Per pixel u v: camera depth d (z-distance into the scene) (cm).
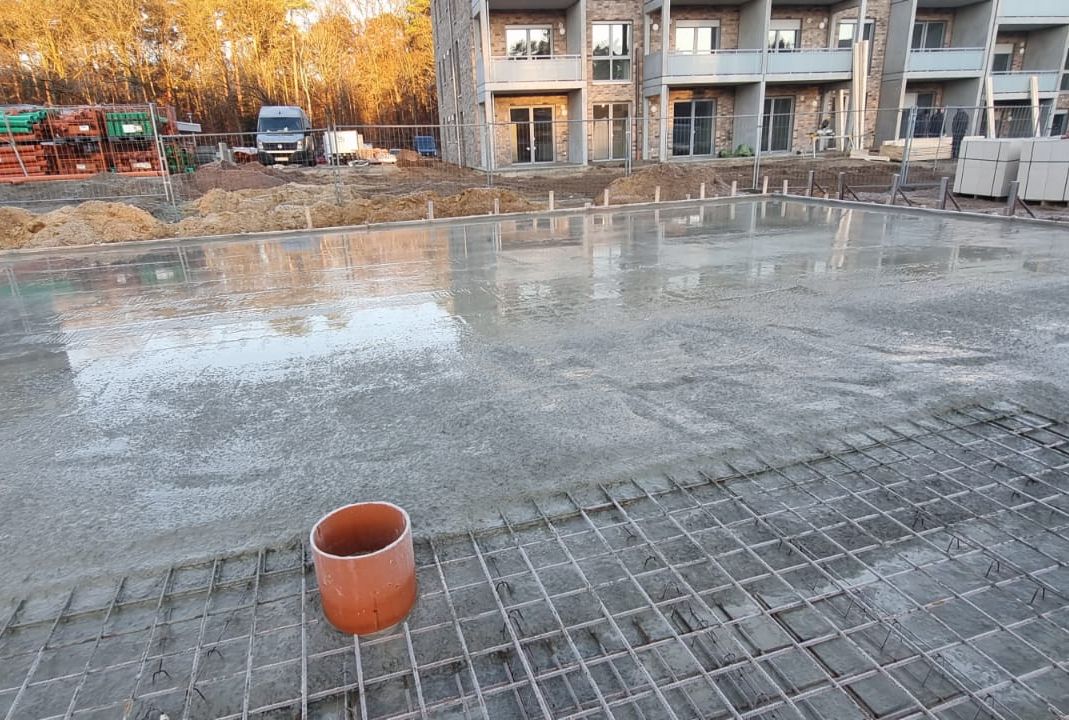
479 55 1961
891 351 425
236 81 3562
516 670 186
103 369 444
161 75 3425
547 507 264
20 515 271
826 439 313
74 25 3198
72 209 1057
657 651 191
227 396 389
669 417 340
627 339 465
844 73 2025
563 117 2050
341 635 200
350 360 443
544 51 2017
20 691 183
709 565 227
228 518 264
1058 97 2194
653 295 585
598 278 660
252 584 226
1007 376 381
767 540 240
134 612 215
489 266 741
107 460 316
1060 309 505
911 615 201
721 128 2147
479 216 1161
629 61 2019
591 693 178
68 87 3073
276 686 182
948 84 2208
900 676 181
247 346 481
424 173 1964
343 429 339
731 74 1958
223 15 3566
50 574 233
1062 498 262
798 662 186
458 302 583
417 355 448
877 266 675
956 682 177
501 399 369
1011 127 2189
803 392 366
